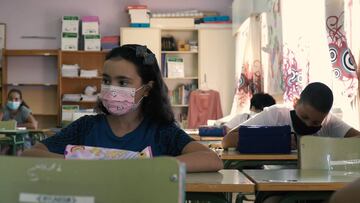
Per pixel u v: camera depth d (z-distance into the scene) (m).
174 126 1.71
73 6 7.80
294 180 1.50
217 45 7.45
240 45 6.43
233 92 7.39
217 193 1.38
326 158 1.93
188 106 7.44
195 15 7.52
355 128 3.13
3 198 0.83
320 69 3.86
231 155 2.77
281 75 4.65
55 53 7.47
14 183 0.83
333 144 1.95
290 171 1.80
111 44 7.45
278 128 2.83
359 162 1.94
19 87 7.67
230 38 7.45
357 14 3.08
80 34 7.50
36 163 0.82
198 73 7.48
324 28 3.79
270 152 2.82
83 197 0.81
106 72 1.63
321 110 2.72
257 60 5.73
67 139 1.69
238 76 6.50
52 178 0.82
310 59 4.00
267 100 4.20
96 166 0.81
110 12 7.82
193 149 1.62
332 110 3.26
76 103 7.50
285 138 2.82
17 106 6.51
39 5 7.76
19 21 7.73
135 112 1.68
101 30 7.80
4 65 7.52
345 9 3.23
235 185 1.34
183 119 7.54
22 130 5.38
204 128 4.19
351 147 1.95
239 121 4.37
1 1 7.72
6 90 7.60
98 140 1.67
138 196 0.81
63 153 1.61
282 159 2.76
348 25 3.18
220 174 1.54
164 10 7.85
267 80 5.31
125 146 1.64
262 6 5.52
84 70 7.41
